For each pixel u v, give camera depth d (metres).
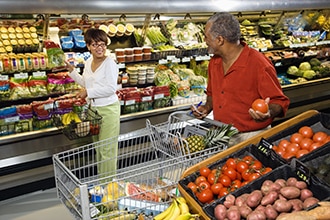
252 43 5.19
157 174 2.12
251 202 1.67
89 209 1.74
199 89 4.68
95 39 3.33
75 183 1.79
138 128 4.11
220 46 2.50
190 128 2.47
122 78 4.21
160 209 1.95
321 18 5.98
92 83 3.49
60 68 3.77
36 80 3.67
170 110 4.40
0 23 3.67
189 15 4.78
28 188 3.73
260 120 2.22
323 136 2.16
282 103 2.45
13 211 3.50
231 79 2.57
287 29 5.78
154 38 4.50
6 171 3.51
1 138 3.43
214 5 4.17
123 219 1.86
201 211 1.75
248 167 1.97
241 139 2.49
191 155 2.15
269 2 4.62
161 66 4.68
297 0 4.91
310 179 1.70
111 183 1.91
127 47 4.46
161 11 3.86
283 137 2.27
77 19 4.06
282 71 5.78
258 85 2.51
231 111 2.61
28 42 3.69
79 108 3.63
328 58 6.08
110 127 3.54
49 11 3.28
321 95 5.70
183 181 1.94
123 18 4.30
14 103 3.64
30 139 3.58
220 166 2.04
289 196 1.67
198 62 5.05
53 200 3.68
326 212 1.49
